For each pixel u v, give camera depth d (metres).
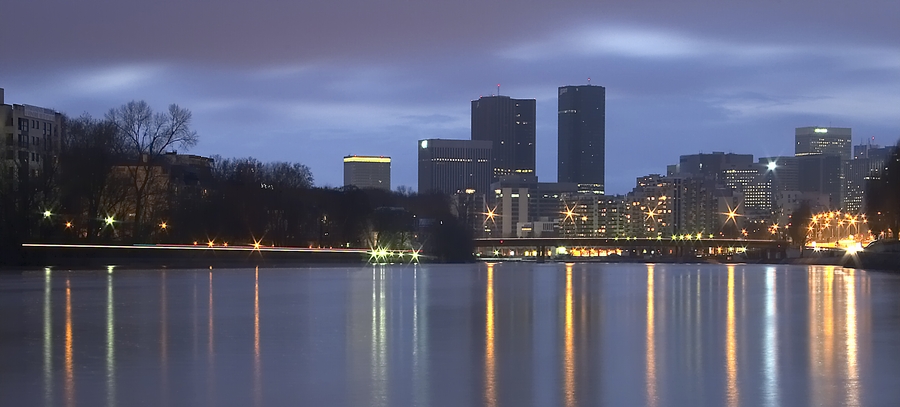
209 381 86.19
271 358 98.31
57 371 90.75
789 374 89.56
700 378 87.69
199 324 128.50
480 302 170.62
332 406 77.00
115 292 186.88
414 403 77.94
